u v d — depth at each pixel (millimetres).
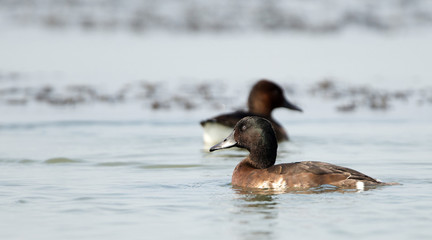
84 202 9312
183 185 10617
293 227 7957
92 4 42750
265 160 11094
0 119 18531
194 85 24500
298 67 28094
